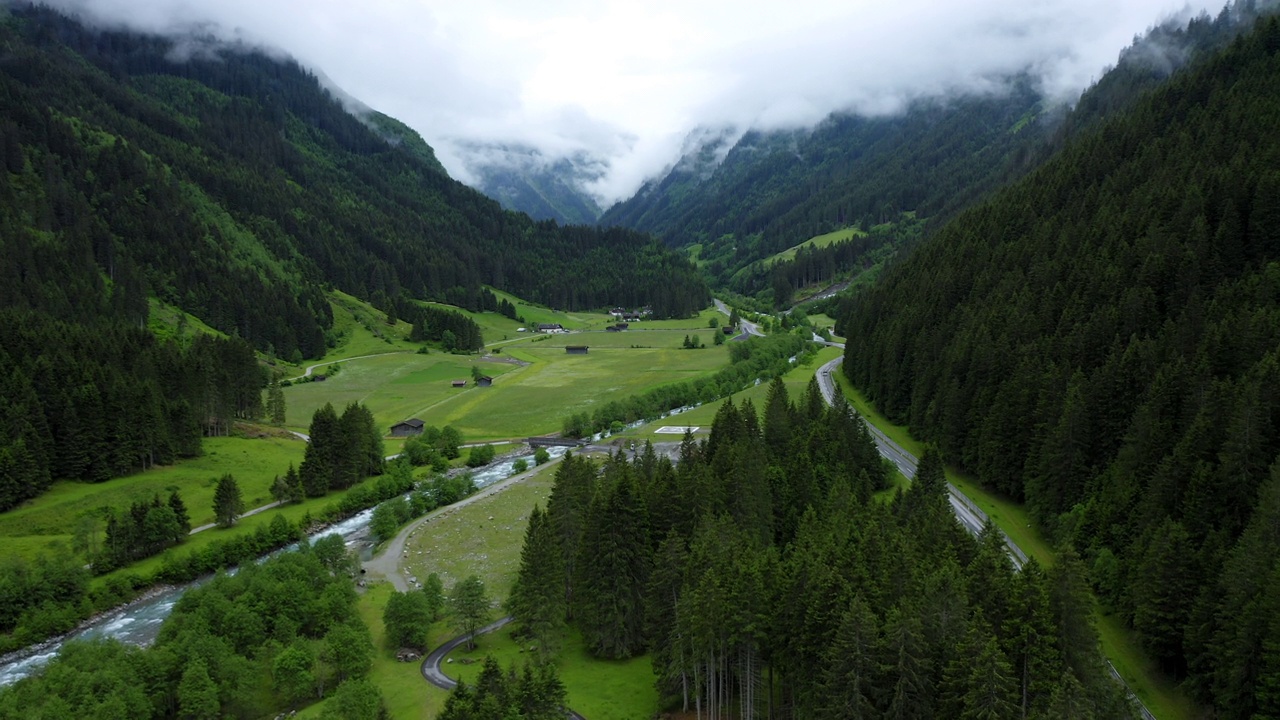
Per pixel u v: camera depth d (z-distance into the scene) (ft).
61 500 400.47
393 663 270.87
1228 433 255.09
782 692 223.92
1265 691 177.27
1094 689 176.55
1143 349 336.90
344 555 347.15
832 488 326.65
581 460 364.38
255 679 243.60
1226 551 217.97
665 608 246.88
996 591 193.88
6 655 285.84
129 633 302.45
